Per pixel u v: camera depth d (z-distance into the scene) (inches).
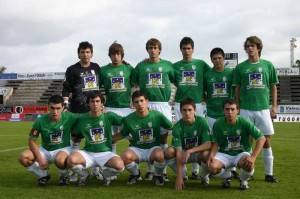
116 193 197.5
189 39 261.3
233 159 214.2
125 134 231.3
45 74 1537.9
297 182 225.9
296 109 1123.3
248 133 213.9
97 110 220.2
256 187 211.9
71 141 246.5
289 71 1392.7
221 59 253.6
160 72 260.1
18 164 304.0
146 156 227.8
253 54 235.6
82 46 252.7
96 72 258.7
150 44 256.5
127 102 263.0
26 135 611.8
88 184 224.8
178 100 267.7
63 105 231.1
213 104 259.4
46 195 193.5
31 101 1487.5
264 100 236.5
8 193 198.7
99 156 220.5
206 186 217.0
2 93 1481.3
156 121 227.8
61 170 219.9
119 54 256.1
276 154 354.3
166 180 237.5
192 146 224.7
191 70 263.4
